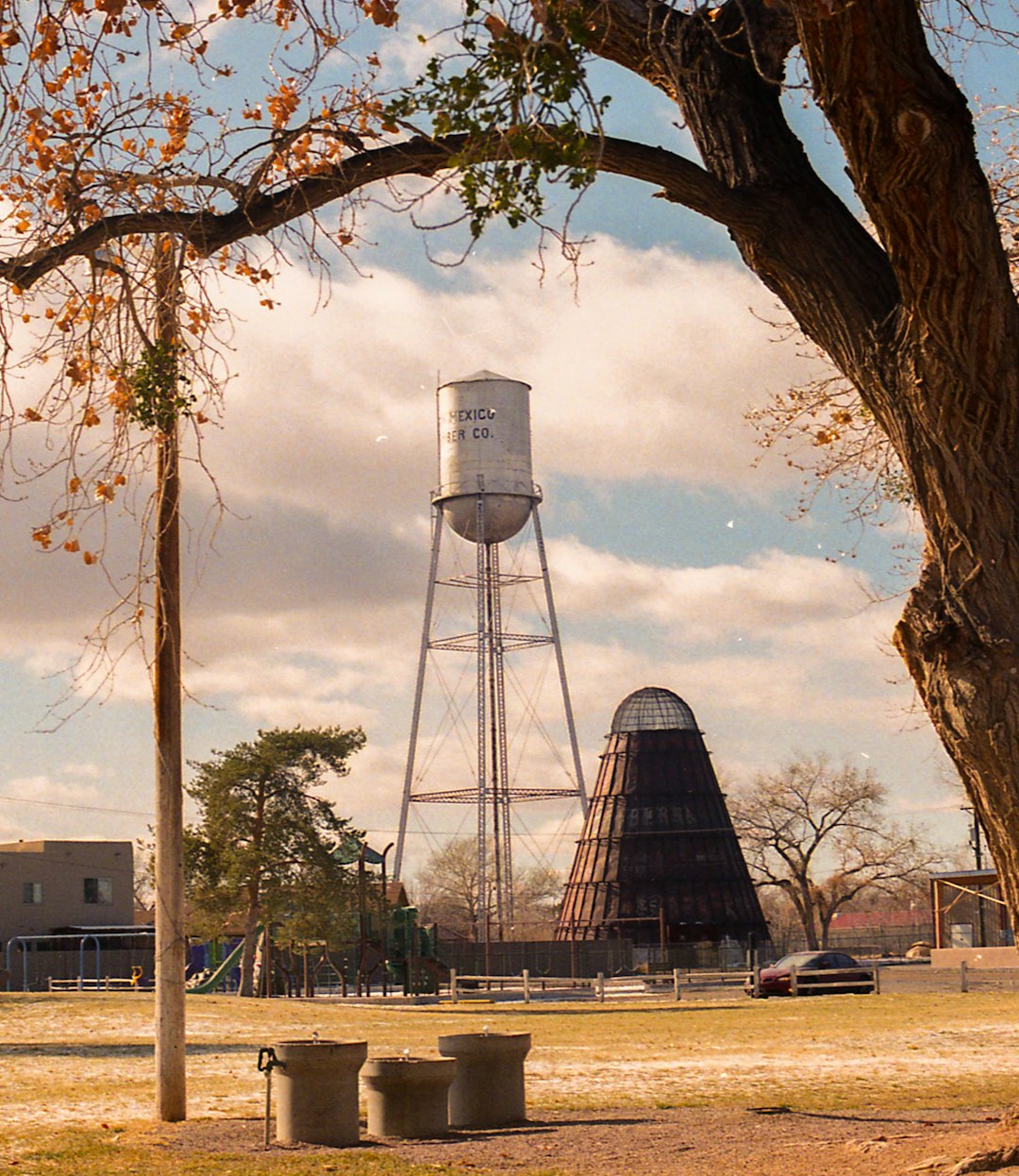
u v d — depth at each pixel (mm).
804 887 104625
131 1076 24594
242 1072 25312
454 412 79875
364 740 70312
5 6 10438
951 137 8969
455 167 8891
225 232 11336
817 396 16547
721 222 10680
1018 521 9719
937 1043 29453
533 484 79875
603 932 96125
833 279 10391
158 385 11750
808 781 105000
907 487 16359
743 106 10820
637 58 11250
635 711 102375
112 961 86375
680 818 98062
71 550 11641
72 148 11266
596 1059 26703
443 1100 16859
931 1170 11672
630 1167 13852
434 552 81375
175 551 18250
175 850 18297
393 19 10375
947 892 78062
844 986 52250
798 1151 14188
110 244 11914
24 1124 17938
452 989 55625
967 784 10109
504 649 81188
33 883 93812
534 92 8539
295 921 68688
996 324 9500
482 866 80938
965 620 9836
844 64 8875
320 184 10984
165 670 18266
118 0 10352
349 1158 14664
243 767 68000
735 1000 50938
